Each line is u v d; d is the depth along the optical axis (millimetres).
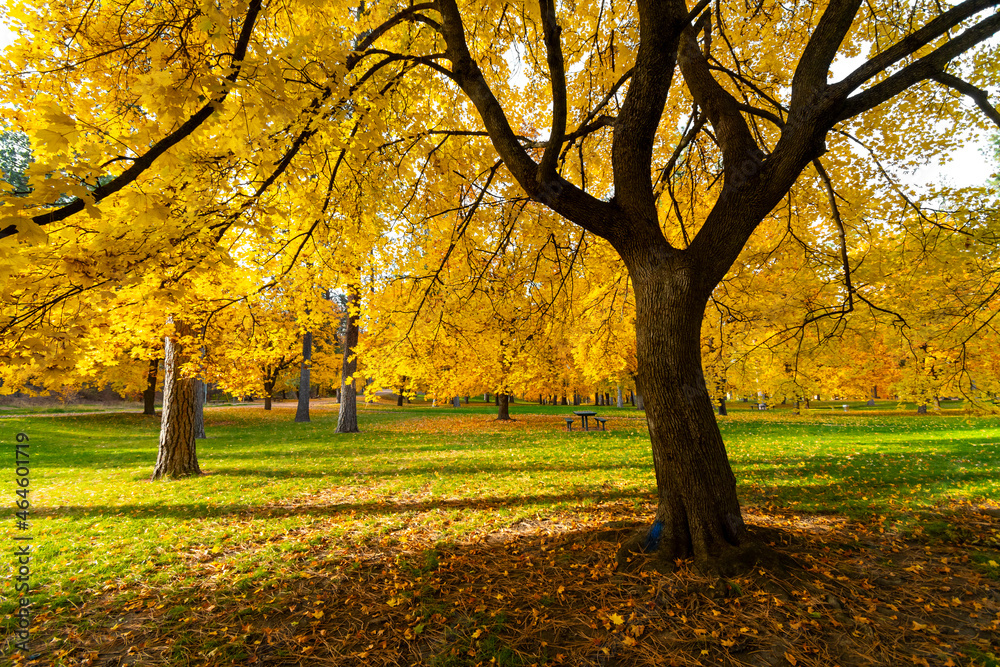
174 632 2898
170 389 8352
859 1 2789
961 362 4984
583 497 5852
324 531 4828
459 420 20250
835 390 13070
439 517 5195
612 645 2482
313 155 3414
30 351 2045
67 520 5543
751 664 2262
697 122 4574
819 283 5090
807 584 2854
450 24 3316
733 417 20891
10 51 2646
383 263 6066
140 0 2578
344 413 16469
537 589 3172
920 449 9484
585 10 4914
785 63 5203
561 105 2941
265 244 4602
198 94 2121
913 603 2775
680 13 2701
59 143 1854
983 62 4324
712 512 3090
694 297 3086
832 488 6066
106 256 2070
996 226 4105
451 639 2664
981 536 3949
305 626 2895
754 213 3043
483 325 6340
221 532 4914
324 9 3389
